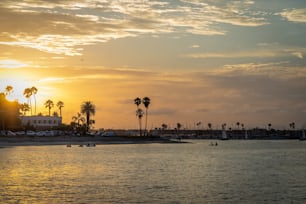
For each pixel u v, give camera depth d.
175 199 44.91
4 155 118.12
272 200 44.81
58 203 42.16
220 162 100.94
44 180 60.72
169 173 72.38
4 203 41.84
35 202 42.53
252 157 123.75
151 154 131.38
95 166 85.50
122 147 186.38
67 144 188.62
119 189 51.81
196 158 115.25
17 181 59.19
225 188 53.25
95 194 47.72
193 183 58.12
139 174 70.19
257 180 62.53
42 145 191.25
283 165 92.56
